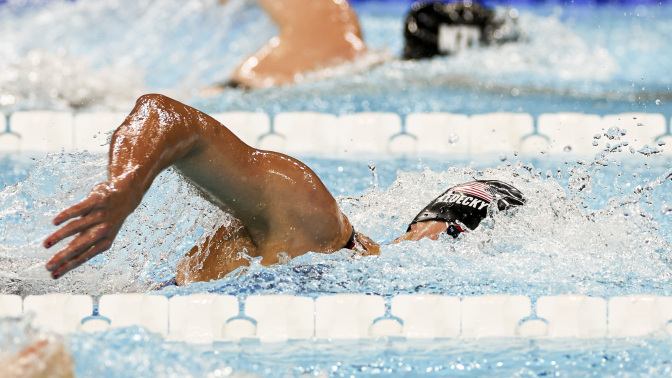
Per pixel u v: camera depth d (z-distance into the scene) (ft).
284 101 64.39
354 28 76.38
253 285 26.40
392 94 66.23
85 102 62.90
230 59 86.58
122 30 99.35
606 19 112.57
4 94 62.64
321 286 26.43
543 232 30.27
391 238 32.71
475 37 78.33
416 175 36.52
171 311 24.71
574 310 24.86
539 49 78.74
